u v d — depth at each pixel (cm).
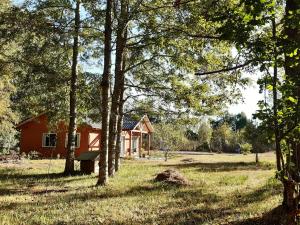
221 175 2191
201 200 1308
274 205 1175
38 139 4000
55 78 1920
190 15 1496
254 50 654
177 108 1944
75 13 1955
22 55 1881
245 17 653
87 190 1546
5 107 2898
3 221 980
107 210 1131
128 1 1697
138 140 4944
